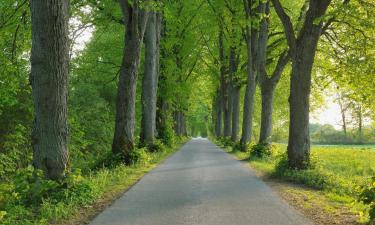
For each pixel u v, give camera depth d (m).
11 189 9.30
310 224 8.08
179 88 37.59
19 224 7.82
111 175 15.36
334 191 12.05
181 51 40.06
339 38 23.70
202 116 110.38
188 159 25.39
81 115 35.31
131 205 10.03
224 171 18.12
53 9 10.16
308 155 16.83
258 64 27.22
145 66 28.22
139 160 19.88
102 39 37.06
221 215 8.88
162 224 8.07
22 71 20.78
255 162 22.23
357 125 66.94
